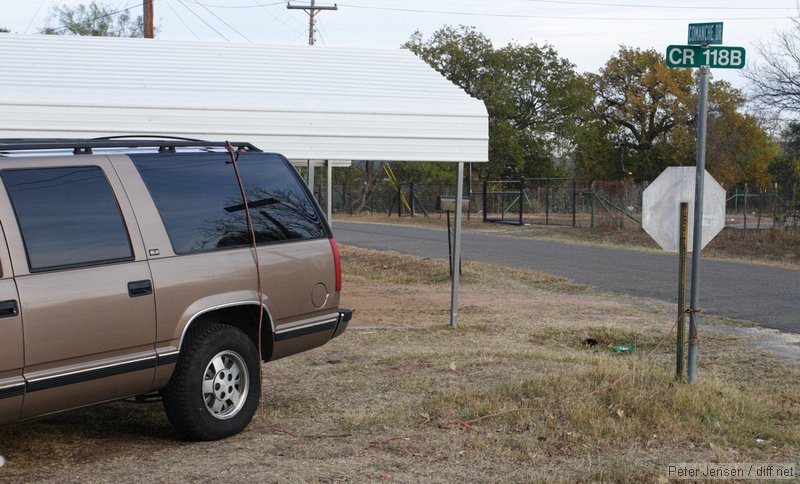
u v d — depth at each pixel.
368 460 5.87
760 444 6.38
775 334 11.67
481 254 24.14
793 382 8.69
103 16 46.78
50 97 8.95
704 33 7.65
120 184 6.00
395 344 10.41
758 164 60.03
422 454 6.00
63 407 5.53
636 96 65.81
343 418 6.92
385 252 24.38
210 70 10.83
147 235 6.00
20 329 5.21
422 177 56.22
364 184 56.00
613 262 21.98
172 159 6.39
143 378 5.88
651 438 6.39
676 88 63.47
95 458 5.88
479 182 57.19
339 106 10.27
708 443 6.34
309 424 6.79
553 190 48.00
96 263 5.68
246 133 9.78
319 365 9.07
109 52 11.07
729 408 7.20
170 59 11.06
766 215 42.47
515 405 7.19
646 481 5.47
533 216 44.62
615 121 67.38
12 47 10.77
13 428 6.61
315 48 12.66
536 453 6.02
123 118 9.20
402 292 16.17
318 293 7.09
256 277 6.57
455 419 6.86
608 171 67.44
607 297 15.68
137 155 6.22
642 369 8.35
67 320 5.44
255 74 10.97
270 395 7.75
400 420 6.84
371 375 8.54
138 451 6.05
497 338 11.00
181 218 6.25
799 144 38.12
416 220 43.91
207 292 6.23
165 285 5.98
